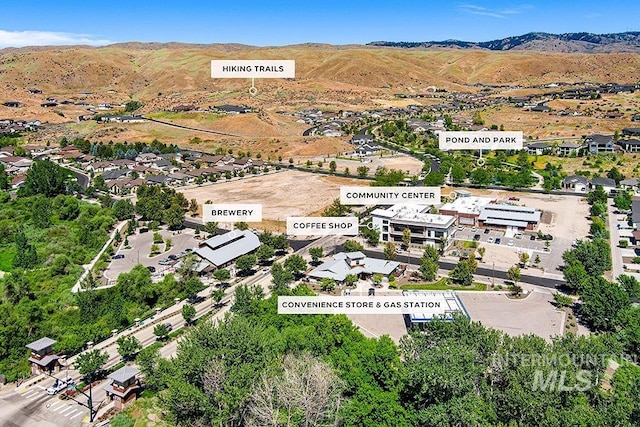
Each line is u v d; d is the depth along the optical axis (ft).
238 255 353.31
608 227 411.13
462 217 426.51
